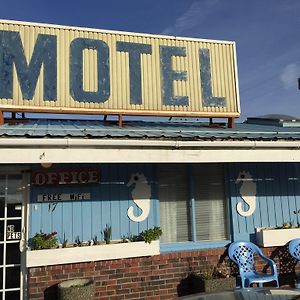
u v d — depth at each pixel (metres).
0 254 6.86
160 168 7.68
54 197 7.00
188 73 8.53
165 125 9.12
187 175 7.82
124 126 8.32
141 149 6.19
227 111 8.72
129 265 6.99
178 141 6.29
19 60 7.52
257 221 8.01
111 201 7.28
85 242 7.01
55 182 7.02
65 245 6.75
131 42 8.23
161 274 7.17
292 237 7.86
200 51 8.70
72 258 6.59
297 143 6.87
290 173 8.45
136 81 8.14
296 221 8.30
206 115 8.54
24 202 6.98
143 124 9.15
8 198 6.95
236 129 8.62
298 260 7.48
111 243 7.01
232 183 7.96
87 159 5.91
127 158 6.11
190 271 7.34
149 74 8.26
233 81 8.85
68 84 7.73
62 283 6.40
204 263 7.46
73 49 7.86
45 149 5.74
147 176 7.54
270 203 8.17
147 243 7.06
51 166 7.04
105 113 7.86
